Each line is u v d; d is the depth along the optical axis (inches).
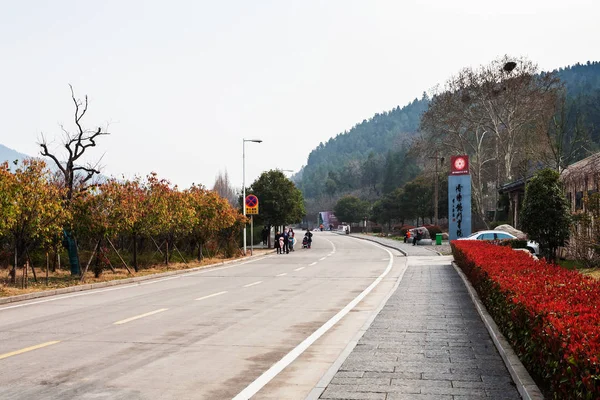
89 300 643.5
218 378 294.7
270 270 1111.6
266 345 381.1
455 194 1638.8
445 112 2377.0
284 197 2050.9
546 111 2156.7
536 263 512.1
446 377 277.1
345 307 572.7
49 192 789.2
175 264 1222.3
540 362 241.8
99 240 895.7
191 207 1187.3
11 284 776.3
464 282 743.1
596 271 798.5
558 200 943.0
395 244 2203.5
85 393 265.6
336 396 246.5
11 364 323.9
